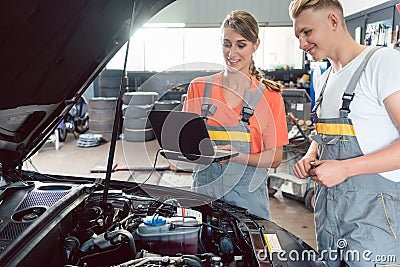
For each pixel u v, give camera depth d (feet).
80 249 3.29
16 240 2.69
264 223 3.95
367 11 15.80
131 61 26.53
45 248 2.89
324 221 4.70
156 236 3.76
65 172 16.35
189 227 3.84
